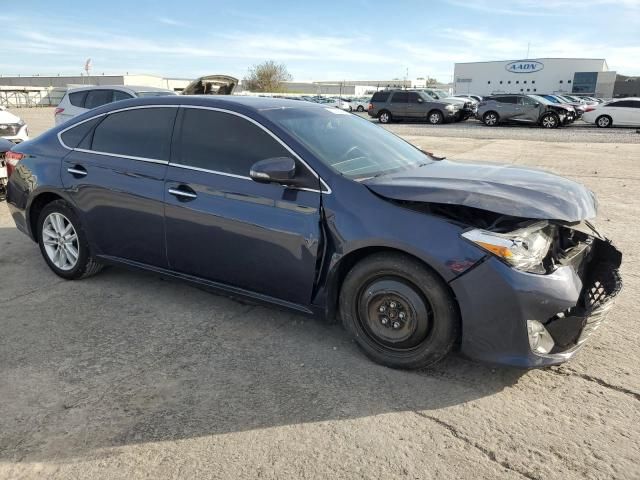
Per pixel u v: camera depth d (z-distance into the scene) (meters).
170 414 2.75
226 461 2.42
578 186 3.26
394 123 27.45
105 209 4.04
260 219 3.31
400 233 2.90
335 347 3.44
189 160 3.68
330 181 3.16
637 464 2.38
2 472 2.35
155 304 4.09
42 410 2.78
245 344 3.48
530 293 2.74
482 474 2.33
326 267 3.18
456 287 2.79
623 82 61.22
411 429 2.64
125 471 2.36
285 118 3.56
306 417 2.73
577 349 2.96
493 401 2.87
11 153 4.72
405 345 3.07
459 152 13.98
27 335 3.58
